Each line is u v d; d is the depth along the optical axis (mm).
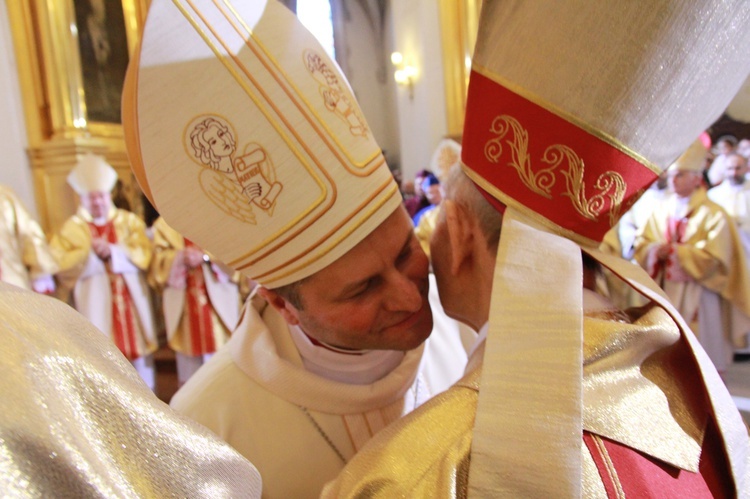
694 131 564
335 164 670
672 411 507
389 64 10906
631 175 542
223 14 618
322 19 10766
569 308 475
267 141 642
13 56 5707
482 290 635
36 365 284
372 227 684
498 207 571
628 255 3385
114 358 348
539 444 439
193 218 689
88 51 6203
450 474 450
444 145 4309
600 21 489
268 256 697
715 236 3150
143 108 617
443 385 1063
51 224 5859
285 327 916
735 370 3584
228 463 361
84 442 284
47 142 5809
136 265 4035
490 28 556
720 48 516
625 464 452
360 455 525
